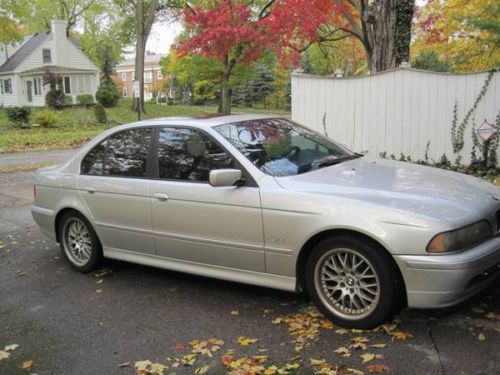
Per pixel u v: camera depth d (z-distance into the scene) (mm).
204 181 4754
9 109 29406
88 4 52438
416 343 3777
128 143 5402
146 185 5090
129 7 41781
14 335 4379
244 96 52656
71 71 44281
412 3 10898
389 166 4883
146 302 4906
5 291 5395
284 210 4227
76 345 4148
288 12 13469
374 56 11148
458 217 3795
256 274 4535
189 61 35219
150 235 5133
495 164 9148
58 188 5891
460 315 4168
